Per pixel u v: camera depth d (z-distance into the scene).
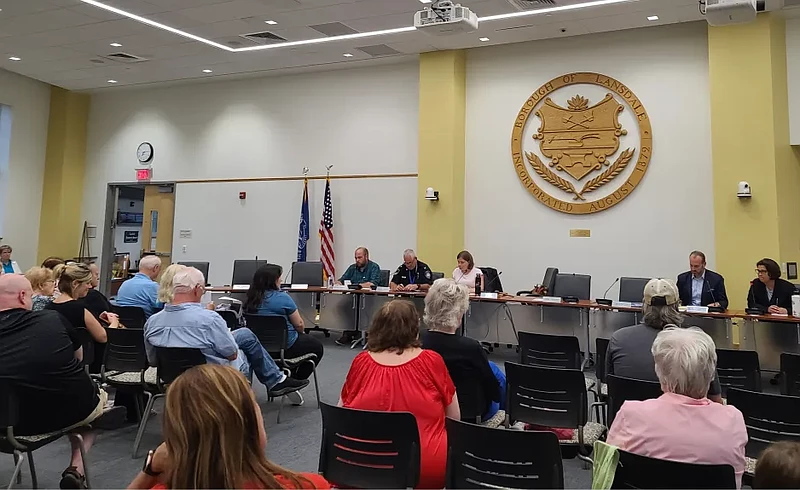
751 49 6.52
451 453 2.04
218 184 10.01
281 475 1.22
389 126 8.85
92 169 10.99
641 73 7.32
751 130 6.48
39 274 3.89
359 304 7.33
